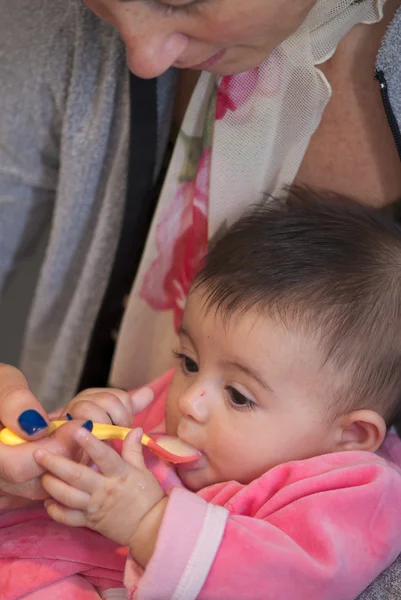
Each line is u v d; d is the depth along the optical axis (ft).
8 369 2.77
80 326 3.75
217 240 3.21
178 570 2.46
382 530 2.69
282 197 3.19
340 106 2.97
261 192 3.24
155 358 3.76
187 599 2.49
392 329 2.93
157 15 2.20
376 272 2.94
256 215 3.15
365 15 2.76
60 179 3.53
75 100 3.33
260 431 2.87
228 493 2.85
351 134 3.02
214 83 3.03
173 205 3.36
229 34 2.26
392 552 2.71
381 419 2.91
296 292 2.86
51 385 3.94
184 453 2.92
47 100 3.44
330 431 2.95
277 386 2.85
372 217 3.07
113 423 2.79
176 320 3.62
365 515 2.68
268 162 3.16
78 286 3.69
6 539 2.84
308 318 2.84
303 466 2.80
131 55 2.30
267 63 2.90
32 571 2.75
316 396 2.87
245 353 2.85
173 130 3.41
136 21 2.21
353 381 2.89
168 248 3.46
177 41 2.29
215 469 2.95
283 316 2.84
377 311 2.90
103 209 3.47
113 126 3.34
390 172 3.04
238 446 2.88
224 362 2.90
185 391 2.97
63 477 2.42
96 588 2.81
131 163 3.27
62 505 2.50
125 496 2.49
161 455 2.81
